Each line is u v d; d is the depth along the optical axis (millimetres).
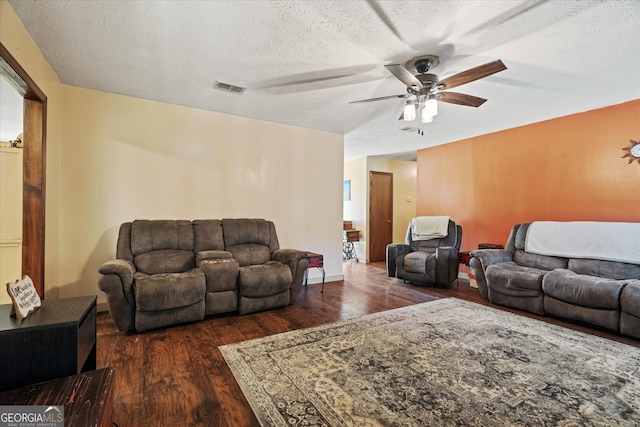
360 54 2455
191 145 3754
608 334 2715
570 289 2922
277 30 2141
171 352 2311
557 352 2316
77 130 3166
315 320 3021
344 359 2195
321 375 1981
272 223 4098
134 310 2703
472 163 5070
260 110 3828
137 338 2572
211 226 3588
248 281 3127
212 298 3025
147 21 2045
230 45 2340
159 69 2744
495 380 1925
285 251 3721
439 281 4336
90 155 3234
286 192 4453
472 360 2184
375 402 1699
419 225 5031
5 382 1205
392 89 3146
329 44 2311
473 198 5043
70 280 3145
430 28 2100
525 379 1938
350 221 7215
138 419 1570
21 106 3541
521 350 2346
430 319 3045
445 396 1756
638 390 1823
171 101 3547
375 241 7020
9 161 2814
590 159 3744
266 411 1625
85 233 3217
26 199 2494
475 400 1718
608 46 2303
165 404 1692
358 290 4273
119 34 2197
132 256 3098
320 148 4750
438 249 4391
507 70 2691
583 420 1557
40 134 2521
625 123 3473
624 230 3166
